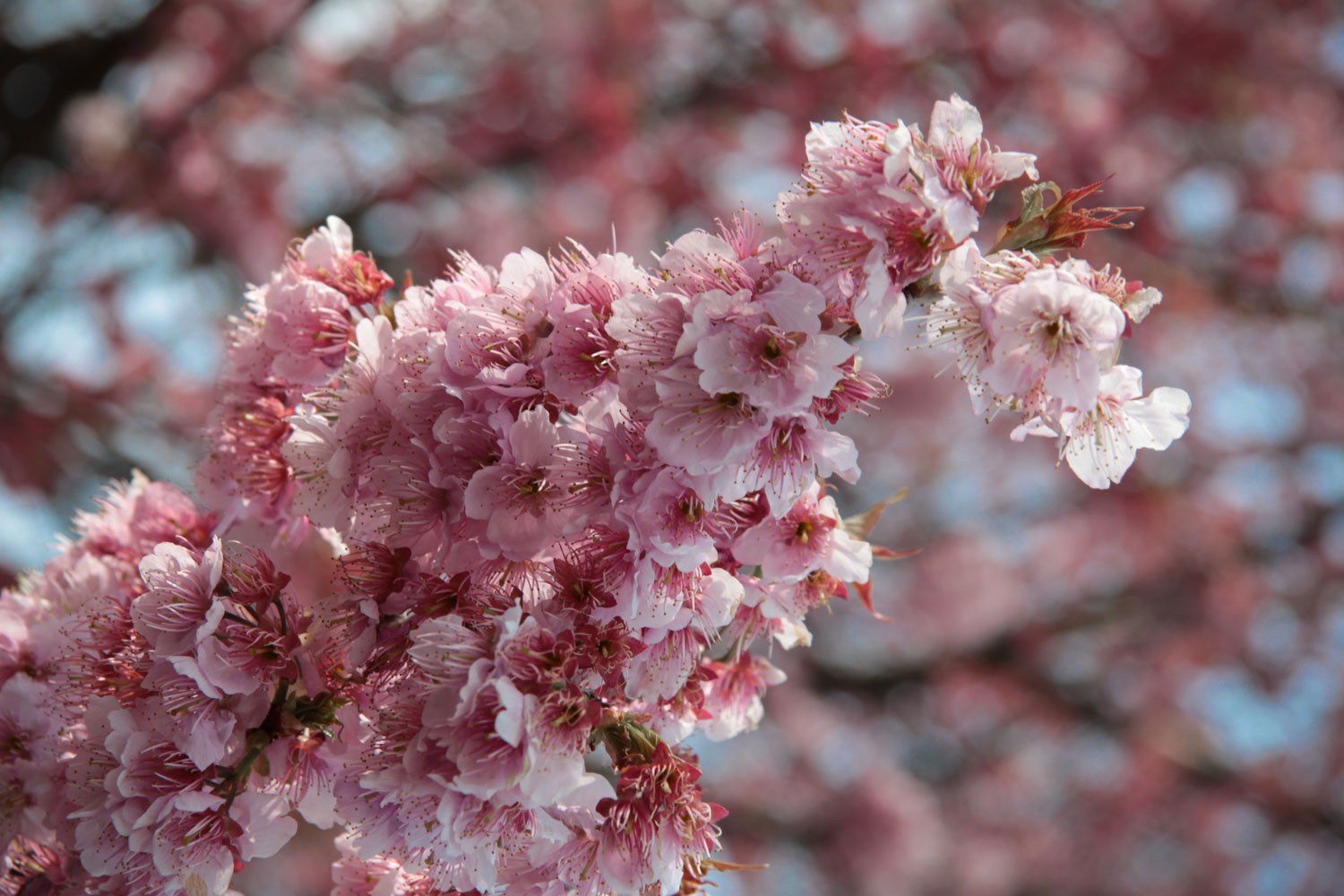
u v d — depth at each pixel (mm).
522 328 2301
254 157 8758
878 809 10180
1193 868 12156
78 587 2893
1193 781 11656
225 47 8453
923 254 2143
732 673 2732
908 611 11227
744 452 2074
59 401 7559
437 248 9086
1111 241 9977
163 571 2377
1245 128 10266
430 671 2096
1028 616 11477
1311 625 11898
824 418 2236
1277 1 9789
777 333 2066
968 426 11594
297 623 2395
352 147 9500
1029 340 2131
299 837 9117
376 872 2586
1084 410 2168
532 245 8977
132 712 2379
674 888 2264
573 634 2158
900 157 2111
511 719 1995
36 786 2678
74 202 8133
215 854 2305
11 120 7312
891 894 10008
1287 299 11070
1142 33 9625
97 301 8484
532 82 9539
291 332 2727
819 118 9305
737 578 2445
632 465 2146
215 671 2262
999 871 11602
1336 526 11945
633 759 2264
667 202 9375
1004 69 9344
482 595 2242
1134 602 11508
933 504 12070
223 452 2836
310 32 9414
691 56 9977
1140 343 10977
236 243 8711
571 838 2238
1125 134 9727
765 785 11047
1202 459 11891
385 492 2338
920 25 9453
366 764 2184
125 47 7344
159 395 8484
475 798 2082
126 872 2365
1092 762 12336
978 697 11609
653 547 2129
